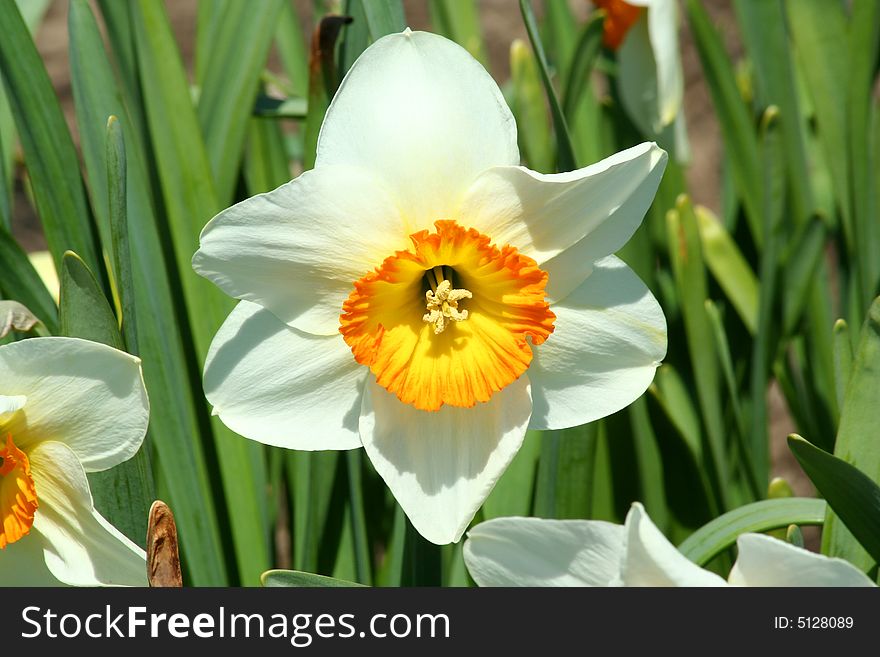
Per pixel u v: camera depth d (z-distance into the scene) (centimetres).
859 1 57
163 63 54
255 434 48
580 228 48
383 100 48
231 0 56
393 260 47
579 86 58
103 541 48
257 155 59
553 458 53
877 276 60
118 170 49
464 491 48
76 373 47
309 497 54
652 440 56
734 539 49
